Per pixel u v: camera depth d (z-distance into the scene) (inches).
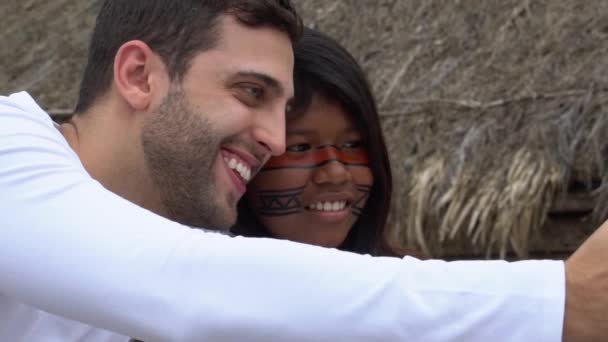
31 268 53.4
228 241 52.9
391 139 140.9
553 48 139.6
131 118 68.4
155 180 68.2
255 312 51.2
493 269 51.1
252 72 67.0
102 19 71.2
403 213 135.3
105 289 52.3
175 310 51.8
